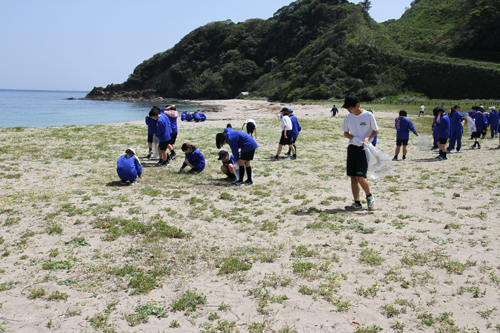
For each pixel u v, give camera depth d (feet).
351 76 242.58
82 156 35.73
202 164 30.55
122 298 11.34
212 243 15.70
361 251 14.29
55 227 16.80
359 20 293.02
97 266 13.35
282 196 23.79
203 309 10.72
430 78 212.43
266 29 418.10
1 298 11.20
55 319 10.18
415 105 168.96
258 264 13.64
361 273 12.59
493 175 27.30
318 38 341.41
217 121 89.20
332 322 9.89
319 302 10.91
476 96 189.98
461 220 17.22
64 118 124.06
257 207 21.24
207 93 384.06
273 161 36.88
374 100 213.66
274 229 17.29
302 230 17.04
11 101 294.87
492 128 56.85
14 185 24.80
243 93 345.72
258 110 165.58
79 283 12.21
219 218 19.08
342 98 225.76
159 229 17.04
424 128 75.10
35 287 11.86
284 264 13.55
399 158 39.83
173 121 35.32
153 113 31.73
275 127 71.00
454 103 171.83
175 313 10.55
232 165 27.55
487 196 21.34
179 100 376.68
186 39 456.45
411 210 19.43
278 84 319.47
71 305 10.91
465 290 11.06
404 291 11.27
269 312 10.46
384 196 22.80
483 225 16.34
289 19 391.45
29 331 9.59
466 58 224.12
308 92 245.86
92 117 131.54
